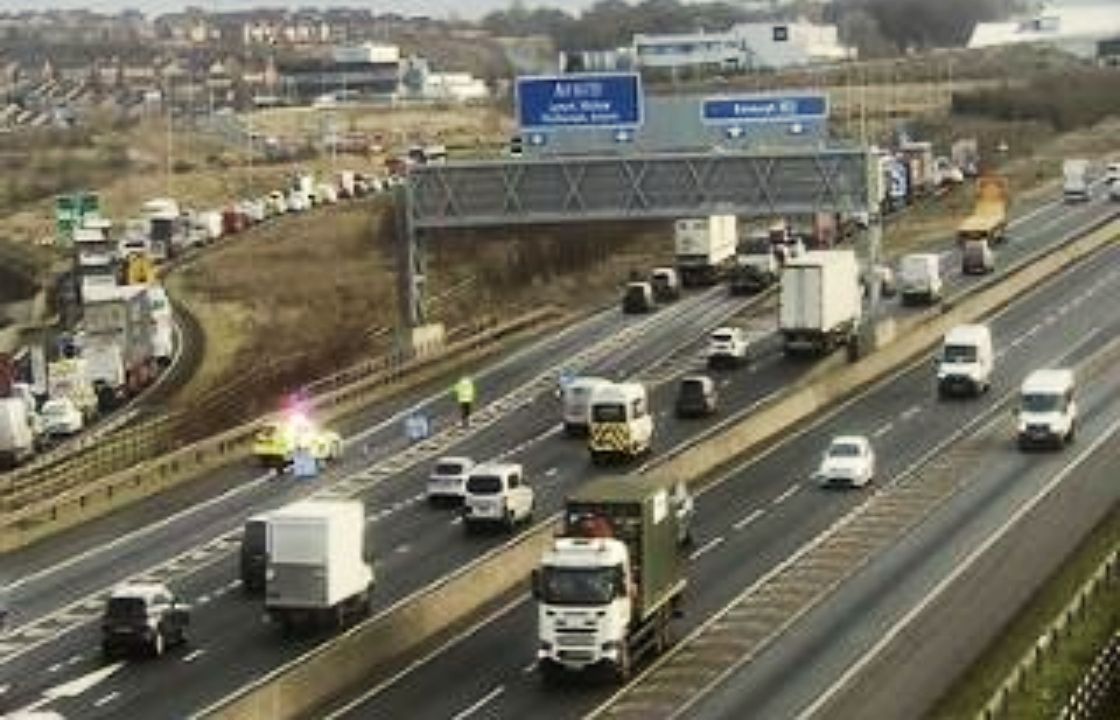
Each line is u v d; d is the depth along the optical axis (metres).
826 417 120.19
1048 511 90.06
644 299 165.12
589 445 110.31
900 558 82.81
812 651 68.75
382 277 198.38
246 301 190.00
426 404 131.25
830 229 195.12
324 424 125.44
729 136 143.12
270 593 75.69
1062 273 172.88
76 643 76.75
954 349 124.50
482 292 193.88
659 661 68.94
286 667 70.62
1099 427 111.25
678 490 86.88
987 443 108.69
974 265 172.12
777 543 87.25
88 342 152.50
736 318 158.75
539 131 145.38
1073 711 55.81
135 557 92.69
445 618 76.12
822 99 141.50
